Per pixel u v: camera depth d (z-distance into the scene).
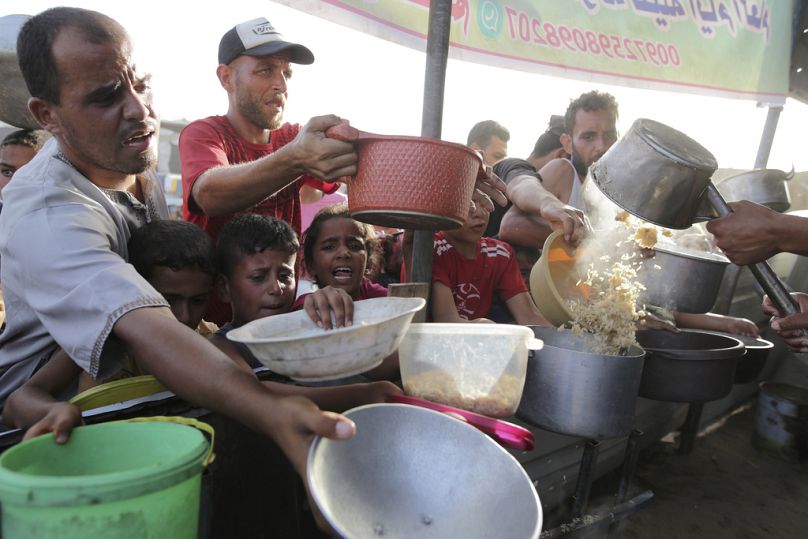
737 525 2.24
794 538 2.18
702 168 1.57
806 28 4.28
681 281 2.00
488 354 1.23
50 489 0.65
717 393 1.91
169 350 0.95
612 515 1.99
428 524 0.85
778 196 3.01
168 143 13.14
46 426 0.89
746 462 2.83
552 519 1.95
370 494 0.85
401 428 0.93
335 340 0.91
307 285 2.01
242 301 1.65
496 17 2.91
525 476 0.85
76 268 1.09
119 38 1.24
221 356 0.96
